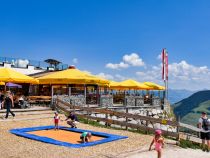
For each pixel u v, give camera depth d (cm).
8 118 1948
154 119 1697
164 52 3391
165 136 1644
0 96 2441
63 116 2181
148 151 1230
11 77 2298
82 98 2603
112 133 1661
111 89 3988
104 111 1994
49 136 1496
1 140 1322
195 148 1435
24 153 1107
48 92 3381
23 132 1521
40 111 2303
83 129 1745
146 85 3719
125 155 1145
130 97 3016
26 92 3503
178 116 1578
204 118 1427
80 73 2802
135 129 1912
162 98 3466
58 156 1081
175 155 1217
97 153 1155
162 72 3431
